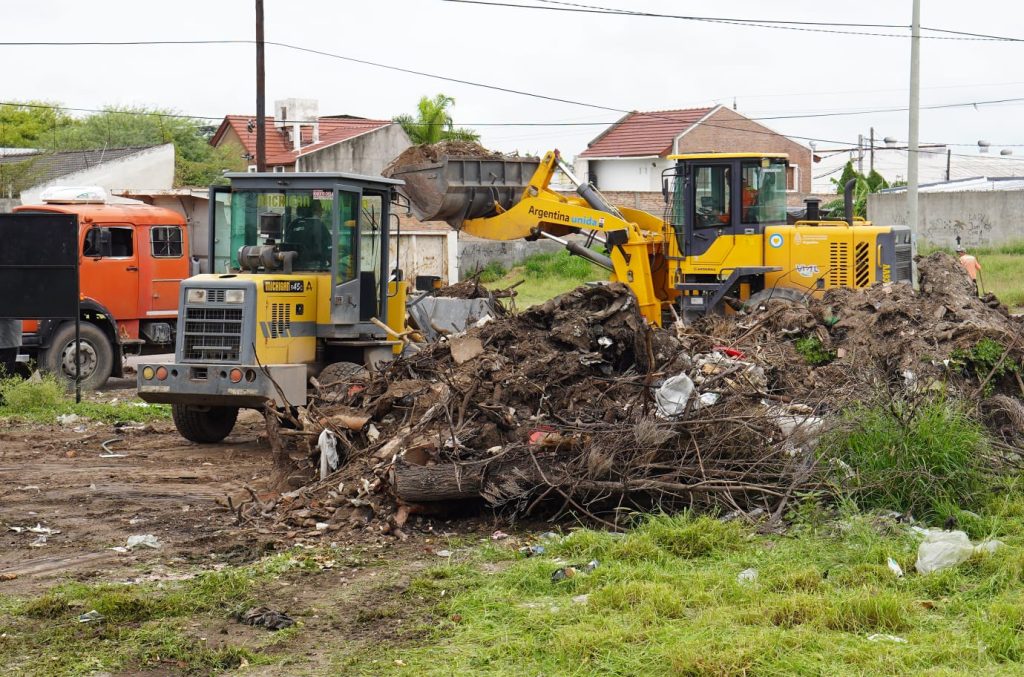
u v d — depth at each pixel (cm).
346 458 964
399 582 732
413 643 621
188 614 680
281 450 994
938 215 4269
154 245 1758
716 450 881
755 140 5425
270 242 1229
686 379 941
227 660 603
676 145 5191
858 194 4388
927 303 1232
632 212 1817
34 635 640
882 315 1209
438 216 1708
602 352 1059
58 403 1468
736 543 774
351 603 693
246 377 1137
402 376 1076
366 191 1275
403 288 1361
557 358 1024
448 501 884
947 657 567
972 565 708
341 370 1206
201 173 4159
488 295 1683
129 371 1909
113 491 1017
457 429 927
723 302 1677
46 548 833
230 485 1045
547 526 866
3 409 1444
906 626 619
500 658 591
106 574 763
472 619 652
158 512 938
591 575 711
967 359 1108
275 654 612
